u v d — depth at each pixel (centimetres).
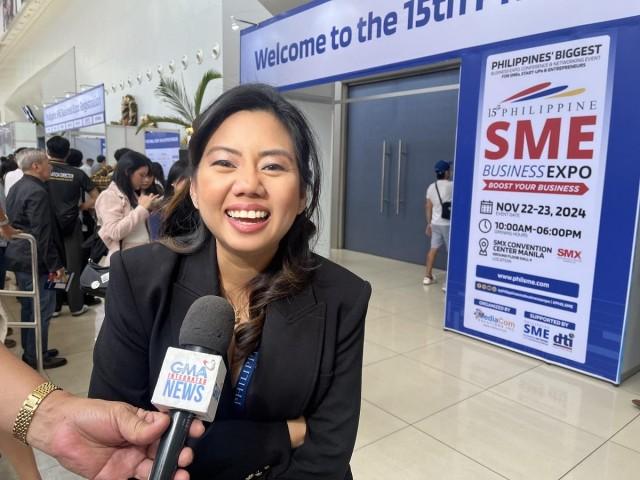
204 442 77
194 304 73
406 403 273
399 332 393
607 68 279
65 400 65
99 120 733
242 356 81
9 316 354
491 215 350
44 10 1591
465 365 327
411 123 671
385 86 698
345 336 85
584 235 300
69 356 336
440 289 543
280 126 77
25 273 298
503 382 301
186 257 85
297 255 87
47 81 1500
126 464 64
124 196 280
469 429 246
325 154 652
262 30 507
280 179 76
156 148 754
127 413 62
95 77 1241
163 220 97
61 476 200
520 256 336
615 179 283
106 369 82
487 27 319
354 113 748
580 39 288
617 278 289
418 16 357
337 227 790
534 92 313
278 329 81
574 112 296
